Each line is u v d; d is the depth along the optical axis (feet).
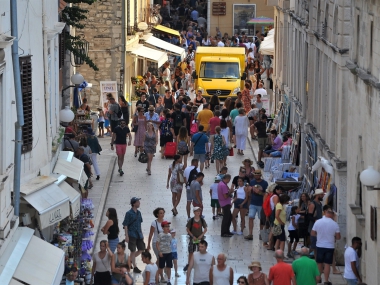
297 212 155.84
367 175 123.34
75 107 221.87
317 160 175.11
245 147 236.63
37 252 109.60
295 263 129.18
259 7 452.35
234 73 309.63
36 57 129.49
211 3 452.35
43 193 121.29
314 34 190.90
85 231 153.07
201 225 150.41
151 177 211.00
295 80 227.81
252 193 166.50
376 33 131.54
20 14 118.93
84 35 275.18
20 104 111.45
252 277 127.65
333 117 169.17
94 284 135.74
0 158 103.19
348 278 135.23
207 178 209.56
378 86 127.13
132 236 149.07
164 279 145.07
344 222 155.53
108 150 236.63
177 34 375.66
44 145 133.90
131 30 288.10
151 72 348.59
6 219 104.47
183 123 228.22
